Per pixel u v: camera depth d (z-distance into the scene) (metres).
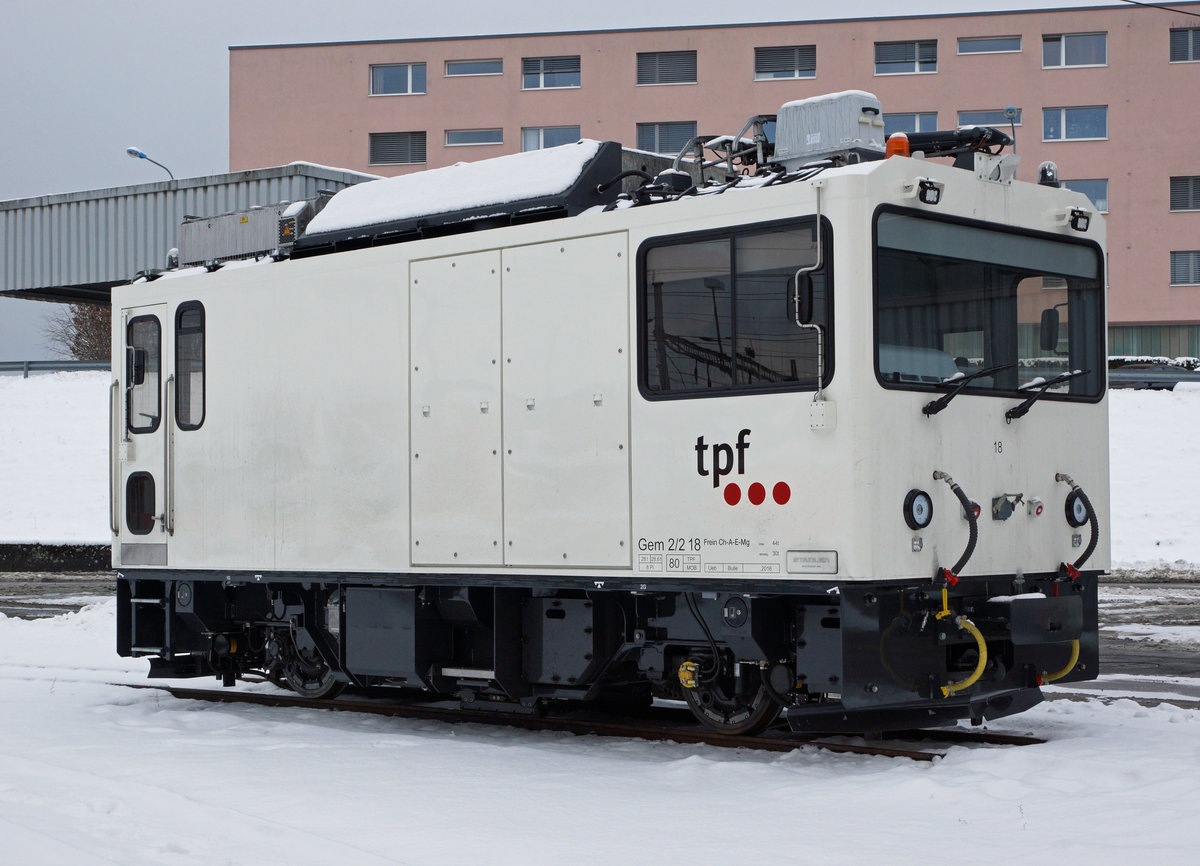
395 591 9.02
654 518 7.69
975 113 45.19
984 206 7.77
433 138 48.28
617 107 46.97
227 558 10.06
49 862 5.25
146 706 10.39
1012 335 7.94
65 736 8.60
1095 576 8.41
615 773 7.12
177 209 25.53
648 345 7.75
